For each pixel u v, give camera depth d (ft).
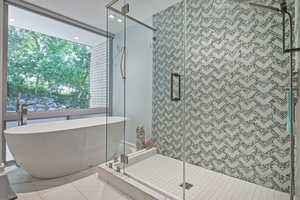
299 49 3.61
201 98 7.05
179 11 7.50
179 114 7.64
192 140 7.27
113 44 8.20
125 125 7.83
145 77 8.27
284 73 5.10
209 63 6.81
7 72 7.43
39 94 8.58
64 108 9.54
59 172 6.47
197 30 7.08
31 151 5.72
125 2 7.23
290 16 4.71
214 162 6.73
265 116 5.53
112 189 5.72
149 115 8.30
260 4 5.44
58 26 9.13
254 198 5.03
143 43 8.16
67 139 6.33
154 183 5.69
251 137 5.85
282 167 5.23
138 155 7.43
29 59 8.23
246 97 5.93
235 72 6.16
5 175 6.47
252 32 5.73
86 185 5.95
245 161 5.99
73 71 9.95
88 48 10.54
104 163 7.07
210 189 5.49
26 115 7.72
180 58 7.58
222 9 6.41
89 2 7.59
